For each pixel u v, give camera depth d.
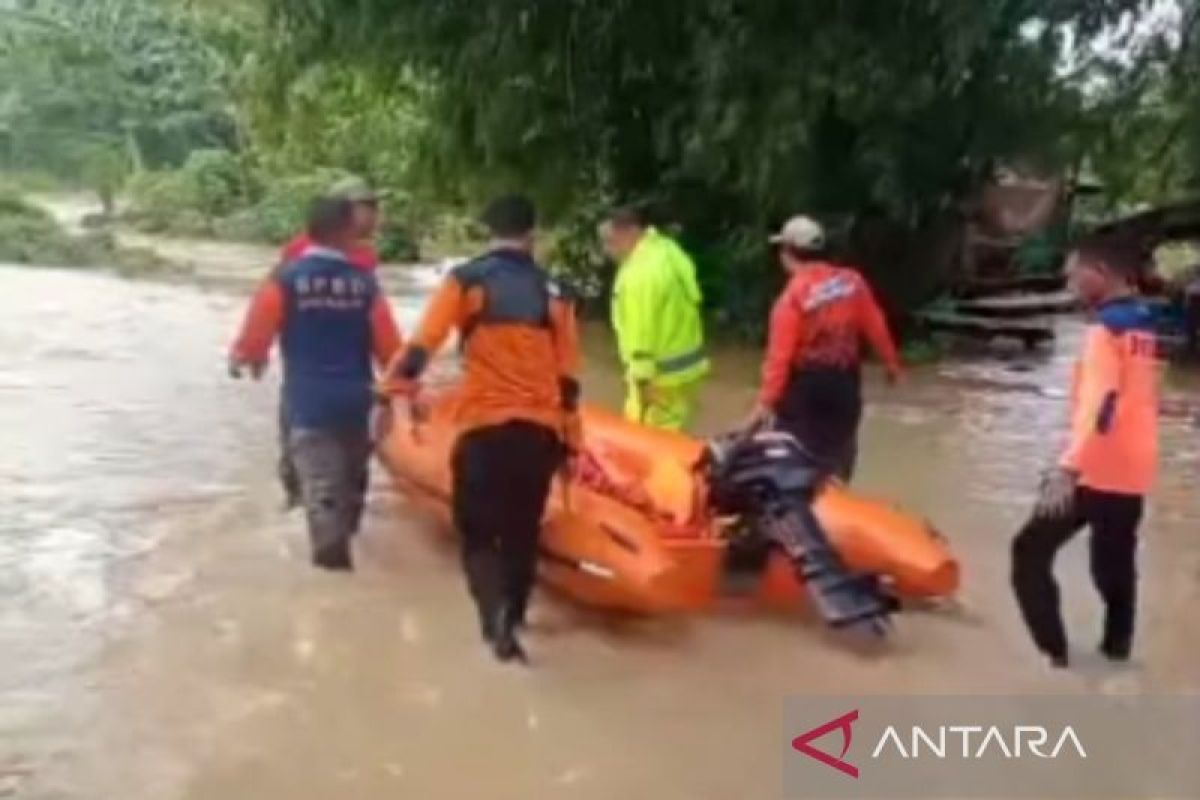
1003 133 17.05
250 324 7.53
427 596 7.29
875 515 7.41
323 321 7.56
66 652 6.43
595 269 19.78
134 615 6.92
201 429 11.04
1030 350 18.28
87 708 5.84
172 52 47.38
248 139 35.06
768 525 6.91
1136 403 6.31
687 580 6.71
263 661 6.39
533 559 6.51
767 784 5.34
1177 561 8.46
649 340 8.96
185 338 16.06
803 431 7.56
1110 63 17.25
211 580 7.46
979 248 20.44
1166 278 21.69
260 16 19.45
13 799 5.04
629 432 8.19
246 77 20.11
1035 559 6.46
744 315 18.17
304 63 18.92
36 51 46.31
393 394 6.48
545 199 19.41
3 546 7.92
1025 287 20.47
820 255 7.66
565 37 17.84
